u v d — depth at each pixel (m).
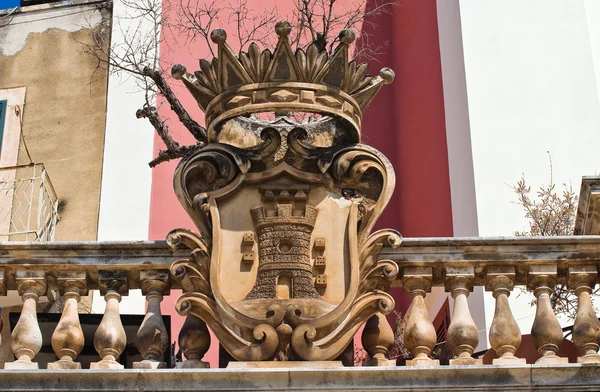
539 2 22.66
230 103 14.02
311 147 13.92
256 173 13.80
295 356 13.12
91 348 15.69
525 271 13.73
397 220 23.94
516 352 14.28
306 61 13.98
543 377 12.81
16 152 22.94
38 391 12.86
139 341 13.47
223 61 14.04
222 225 13.69
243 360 13.11
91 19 23.91
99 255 13.77
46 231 21.58
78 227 22.09
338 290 13.39
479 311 18.98
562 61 22.14
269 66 13.96
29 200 21.78
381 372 12.78
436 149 22.64
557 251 13.67
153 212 22.14
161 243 13.73
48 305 17.34
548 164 21.19
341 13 24.42
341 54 13.98
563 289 17.38
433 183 22.56
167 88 20.03
